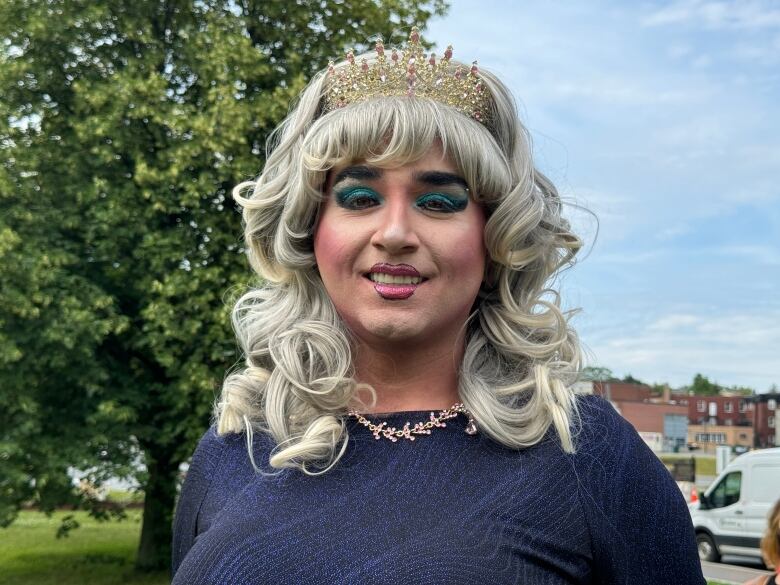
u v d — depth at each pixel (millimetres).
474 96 1298
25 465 8383
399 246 1211
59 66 8844
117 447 8805
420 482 1195
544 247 1366
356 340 1341
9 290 7547
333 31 9492
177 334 8023
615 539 1173
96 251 8375
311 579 1126
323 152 1259
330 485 1220
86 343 8008
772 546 3811
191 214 8812
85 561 10898
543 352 1322
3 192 7926
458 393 1309
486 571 1095
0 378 7848
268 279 1495
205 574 1186
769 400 39656
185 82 9125
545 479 1178
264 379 1419
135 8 8844
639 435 1309
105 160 8164
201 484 1378
